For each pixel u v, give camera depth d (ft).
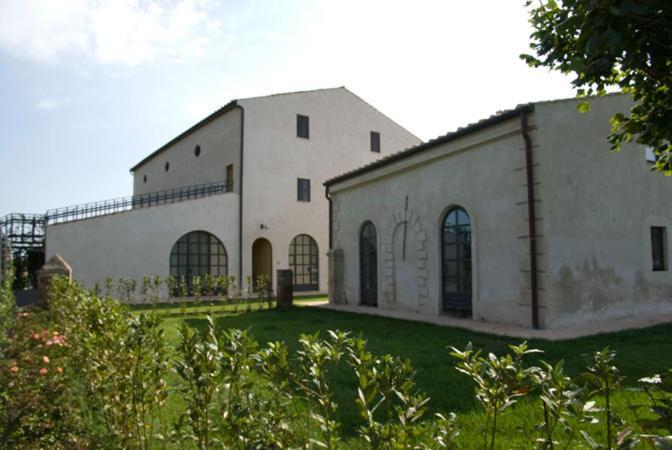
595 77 7.80
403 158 40.83
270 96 73.72
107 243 58.08
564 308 29.48
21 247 65.51
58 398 10.50
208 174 78.69
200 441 7.61
